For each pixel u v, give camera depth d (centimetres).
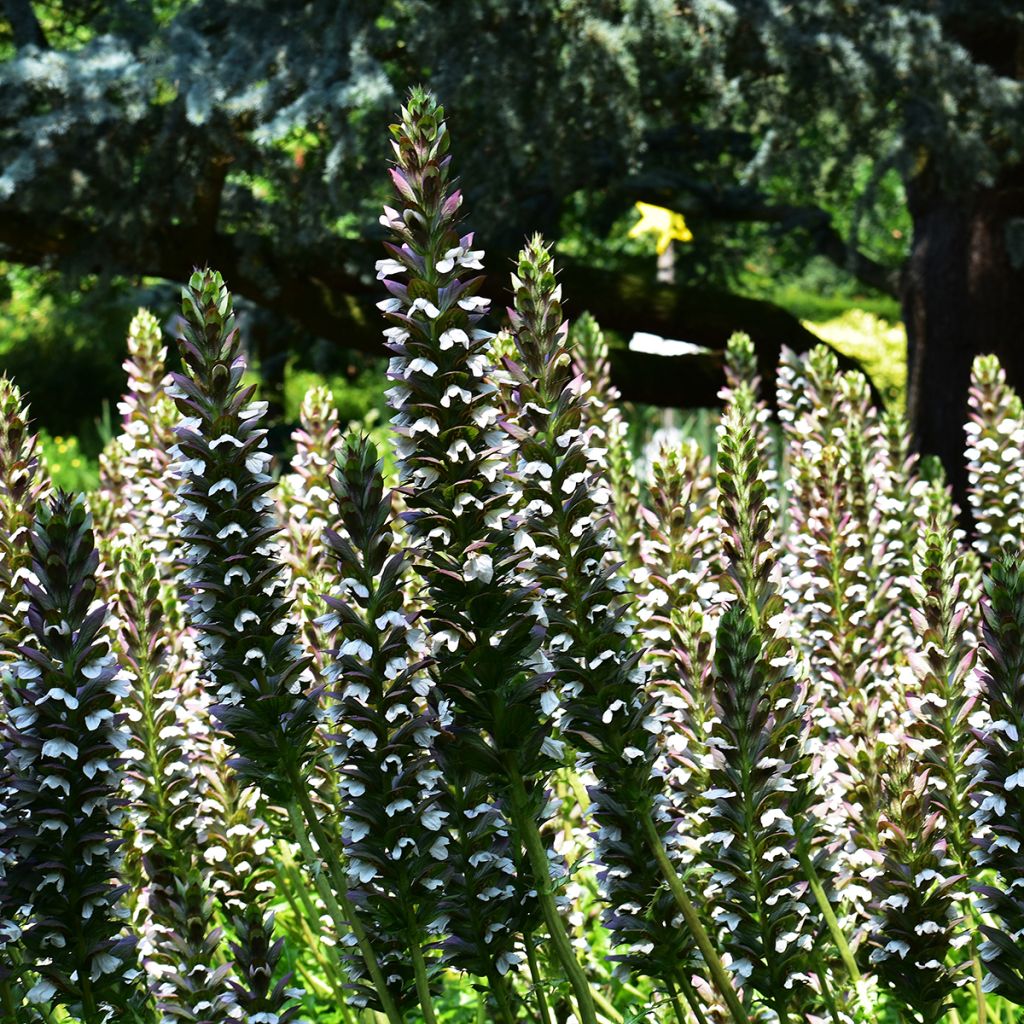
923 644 341
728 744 317
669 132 1402
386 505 305
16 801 307
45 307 2742
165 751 368
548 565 313
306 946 522
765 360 1415
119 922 318
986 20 1259
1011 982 300
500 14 1042
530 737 308
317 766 376
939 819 340
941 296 1393
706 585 353
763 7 1053
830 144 1142
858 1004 345
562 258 1456
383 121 1026
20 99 1002
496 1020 425
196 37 1026
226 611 310
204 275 310
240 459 308
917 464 929
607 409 515
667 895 332
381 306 297
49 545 304
